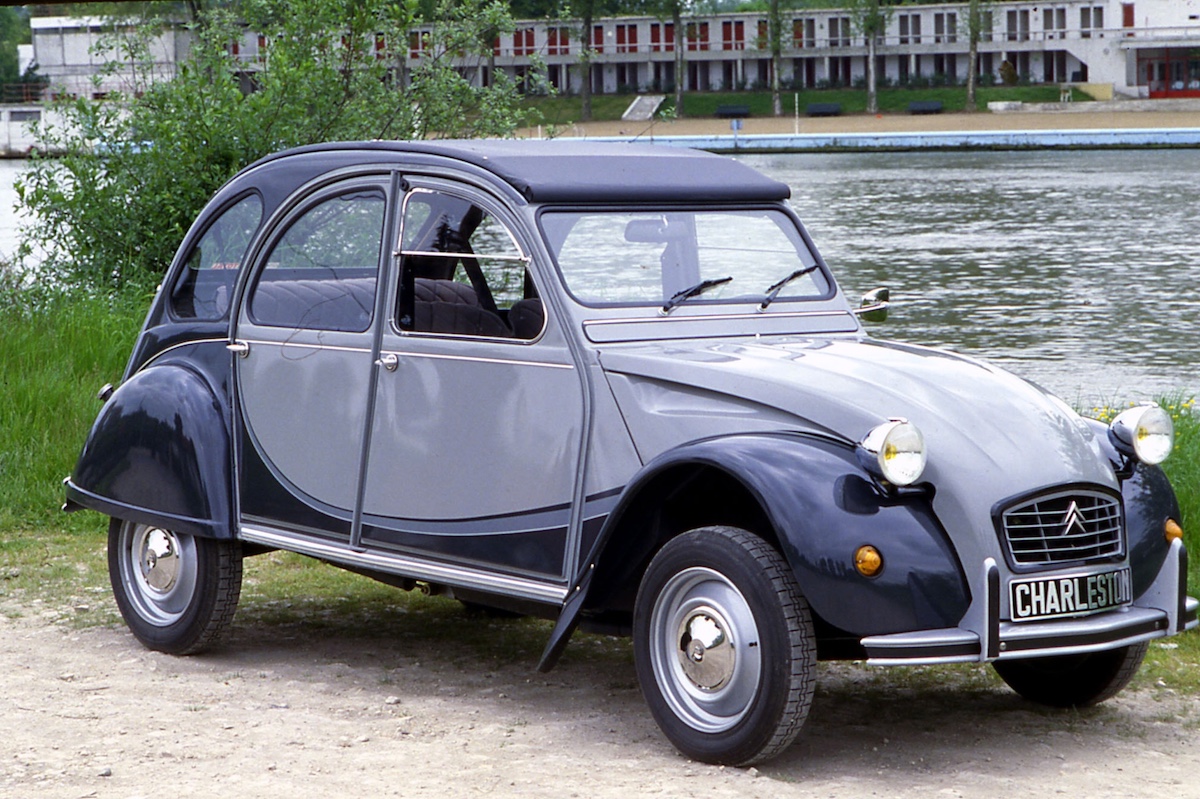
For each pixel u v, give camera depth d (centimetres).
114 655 778
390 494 689
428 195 691
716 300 683
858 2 12562
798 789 570
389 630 840
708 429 603
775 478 568
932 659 559
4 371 1374
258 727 650
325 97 1875
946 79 13325
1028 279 3294
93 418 1266
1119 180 6481
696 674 597
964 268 3500
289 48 1875
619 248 665
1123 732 658
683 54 13538
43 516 1112
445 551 670
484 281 669
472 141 726
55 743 625
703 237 695
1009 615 574
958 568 570
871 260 3675
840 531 558
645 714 676
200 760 603
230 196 779
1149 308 2819
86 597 908
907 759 614
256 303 752
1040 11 12875
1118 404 1769
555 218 657
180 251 801
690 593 601
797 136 9750
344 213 721
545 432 640
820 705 697
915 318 2712
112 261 1806
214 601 754
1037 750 630
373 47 1958
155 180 1791
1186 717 682
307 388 722
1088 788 580
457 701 697
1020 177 6788
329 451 714
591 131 11094
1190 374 2083
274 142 1808
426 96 1981
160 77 1995
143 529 789
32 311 1602
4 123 9662
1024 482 582
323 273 727
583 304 644
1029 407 620
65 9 11162
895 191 5991
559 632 608
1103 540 604
